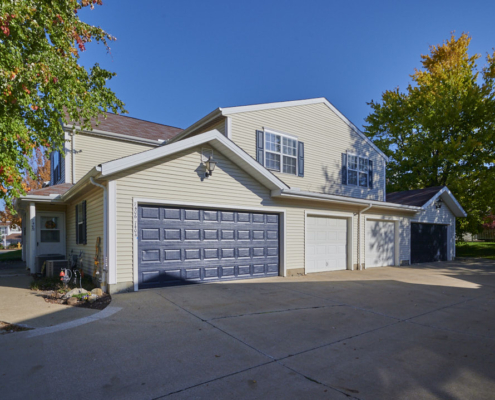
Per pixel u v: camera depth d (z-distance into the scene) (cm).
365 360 433
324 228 1235
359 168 1606
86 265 941
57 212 1232
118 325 541
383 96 2550
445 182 2150
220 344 472
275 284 923
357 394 345
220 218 938
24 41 689
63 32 750
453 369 411
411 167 2320
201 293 770
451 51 2508
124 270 764
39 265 1080
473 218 2091
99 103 902
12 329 517
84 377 366
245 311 638
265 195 1034
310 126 1402
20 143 680
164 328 532
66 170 1274
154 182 816
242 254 982
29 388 340
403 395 344
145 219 807
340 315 641
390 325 591
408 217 1609
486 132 1956
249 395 337
